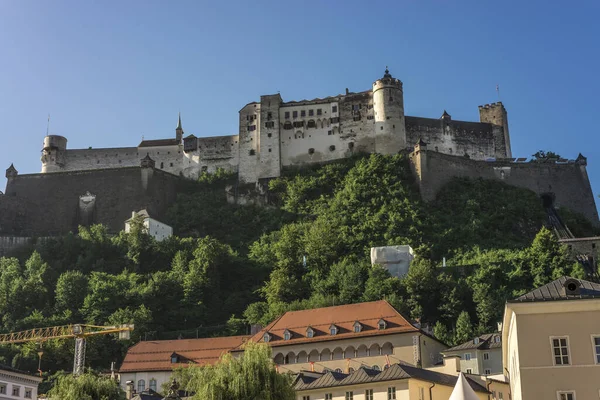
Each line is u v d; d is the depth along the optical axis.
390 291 175.62
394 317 125.38
